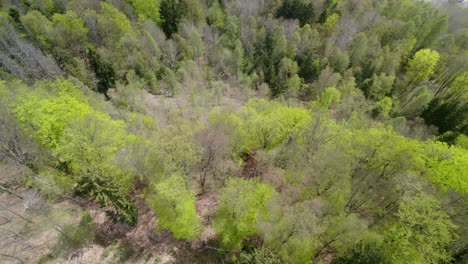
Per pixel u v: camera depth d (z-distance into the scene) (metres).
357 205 38.12
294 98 71.12
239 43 81.62
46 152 40.41
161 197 33.09
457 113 66.56
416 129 62.38
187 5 96.00
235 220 32.62
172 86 71.50
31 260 33.19
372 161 39.78
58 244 34.62
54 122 38.28
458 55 88.31
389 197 37.94
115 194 33.38
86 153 36.31
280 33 84.12
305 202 33.06
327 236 32.53
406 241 29.72
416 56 80.56
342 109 61.12
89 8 91.38
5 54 69.12
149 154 38.06
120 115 54.81
